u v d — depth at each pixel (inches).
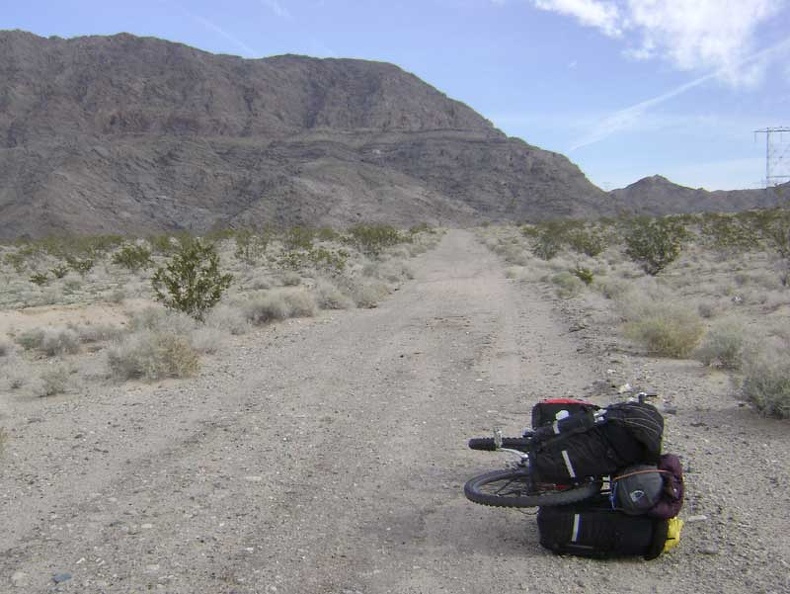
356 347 561.6
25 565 203.0
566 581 189.5
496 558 204.2
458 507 240.7
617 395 378.0
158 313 666.8
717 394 379.9
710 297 809.5
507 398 382.9
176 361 463.2
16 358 544.7
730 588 183.0
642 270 1296.8
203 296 703.1
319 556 207.0
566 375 432.5
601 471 203.8
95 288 1201.4
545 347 532.7
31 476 278.4
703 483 252.5
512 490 235.8
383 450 301.0
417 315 751.7
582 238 1872.5
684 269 1307.8
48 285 1252.5
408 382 431.5
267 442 315.9
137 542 216.4
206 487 262.2
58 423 359.9
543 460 206.7
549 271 1245.7
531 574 194.1
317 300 834.2
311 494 254.2
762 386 340.2
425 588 188.4
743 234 1593.3
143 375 469.1
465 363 484.1
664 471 201.0
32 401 422.6
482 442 220.5
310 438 320.5
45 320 756.0
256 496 252.7
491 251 2294.5
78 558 206.5
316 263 1501.0
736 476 259.0
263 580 192.9
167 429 341.7
